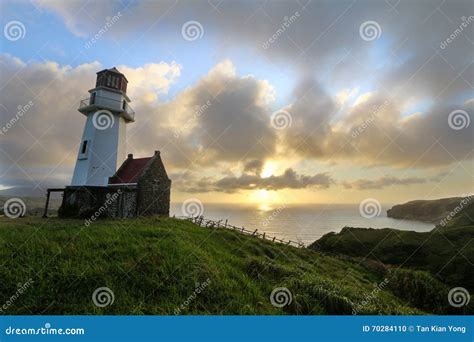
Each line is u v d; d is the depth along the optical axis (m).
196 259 12.60
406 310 13.29
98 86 30.52
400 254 32.78
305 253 26.36
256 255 20.16
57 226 16.38
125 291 9.80
